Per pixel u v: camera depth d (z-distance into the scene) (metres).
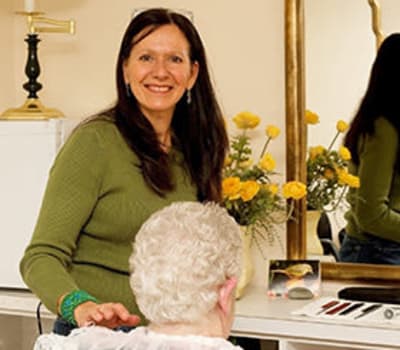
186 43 2.37
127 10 3.26
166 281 1.48
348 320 2.48
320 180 2.98
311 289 2.84
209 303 1.49
